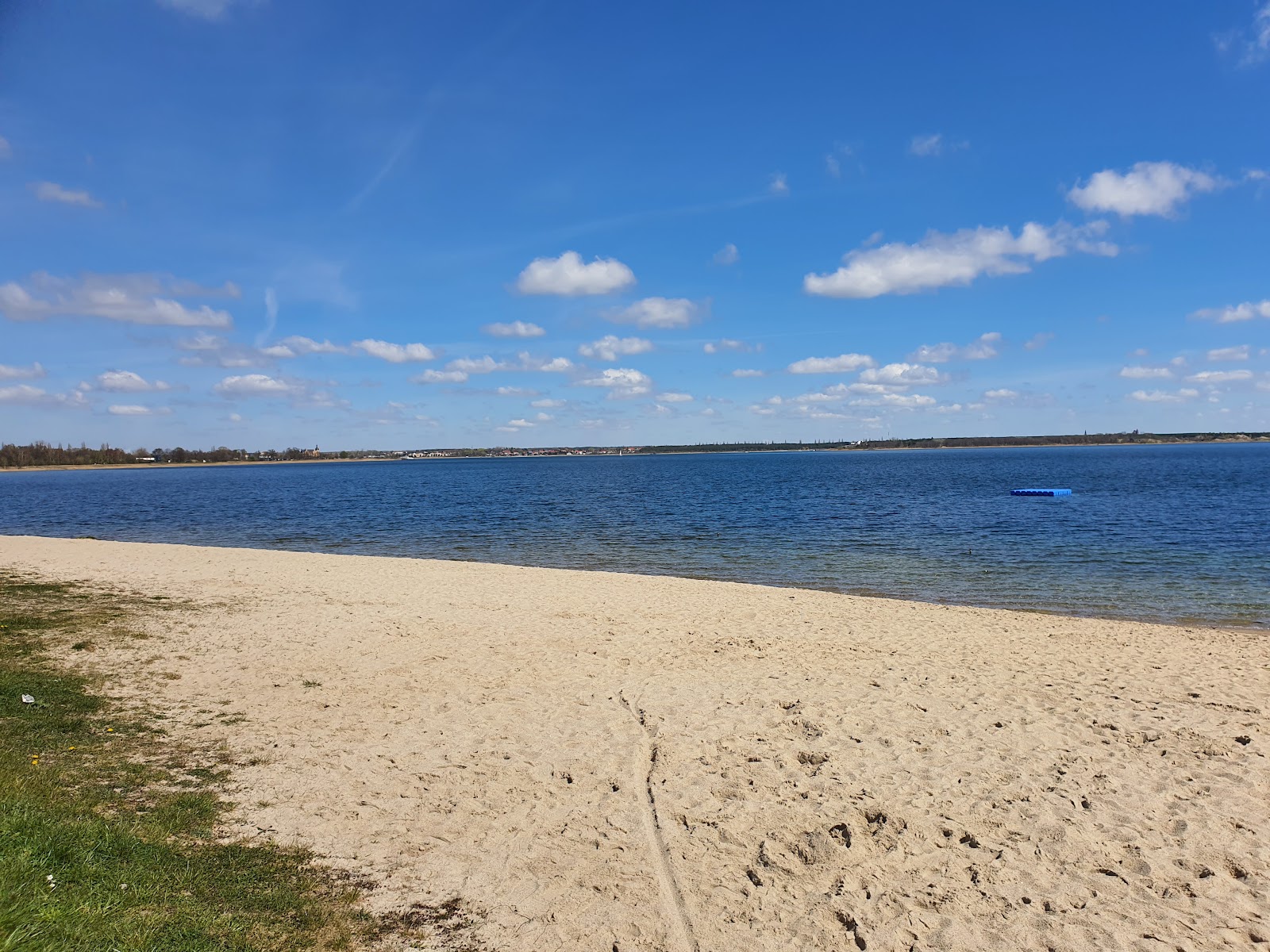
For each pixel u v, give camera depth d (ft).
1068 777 24.53
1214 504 144.87
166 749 25.32
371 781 23.91
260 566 71.61
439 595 57.77
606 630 46.52
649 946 16.11
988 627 48.24
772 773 25.08
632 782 24.35
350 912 16.57
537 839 20.58
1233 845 20.22
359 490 253.44
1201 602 60.29
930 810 22.36
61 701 28.99
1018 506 148.15
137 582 58.75
